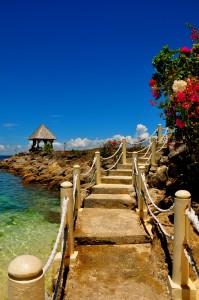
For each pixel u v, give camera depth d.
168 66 7.04
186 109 5.72
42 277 1.65
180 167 7.39
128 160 12.22
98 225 6.21
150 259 4.88
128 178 9.72
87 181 16.75
